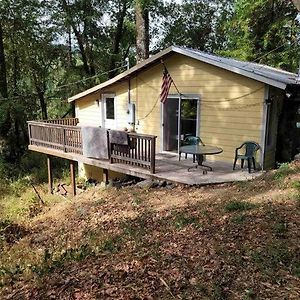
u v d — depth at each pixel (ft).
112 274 12.71
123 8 66.49
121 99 41.29
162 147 37.88
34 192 41.29
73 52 64.95
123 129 41.01
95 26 65.16
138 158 29.96
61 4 60.54
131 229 18.92
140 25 48.14
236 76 31.09
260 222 16.42
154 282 11.75
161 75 36.70
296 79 36.40
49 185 41.63
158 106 37.58
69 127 35.83
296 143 35.45
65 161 54.80
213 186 25.76
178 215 19.89
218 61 31.04
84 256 15.30
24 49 58.85
